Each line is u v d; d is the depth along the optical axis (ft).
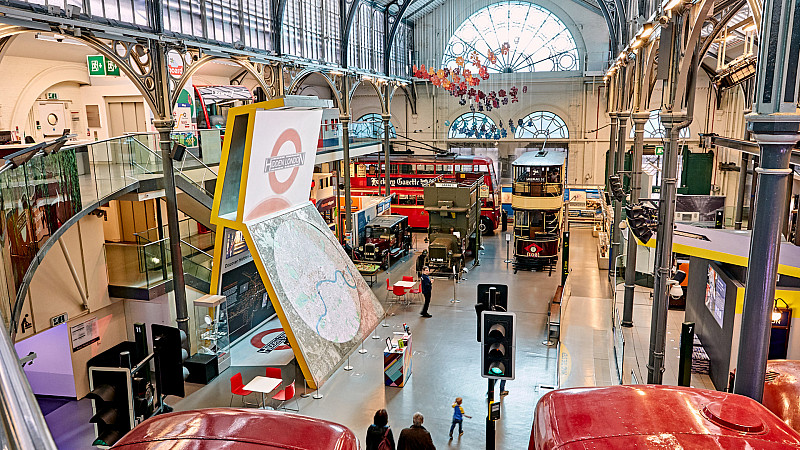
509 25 115.44
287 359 49.85
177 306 45.96
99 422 13.84
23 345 42.93
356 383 44.75
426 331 55.57
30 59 59.77
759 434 9.61
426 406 40.83
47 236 29.99
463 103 103.81
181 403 42.04
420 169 100.48
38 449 3.42
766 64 17.65
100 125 67.87
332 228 86.53
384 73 102.06
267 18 62.95
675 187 35.45
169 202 45.32
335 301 51.62
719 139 73.10
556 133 116.26
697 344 46.09
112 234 56.03
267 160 46.91
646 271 67.46
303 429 9.92
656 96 108.27
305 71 71.72
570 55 113.29
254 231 45.83
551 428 10.55
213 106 75.25
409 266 80.43
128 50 42.60
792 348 38.04
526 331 54.90
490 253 87.61
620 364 42.39
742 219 66.80
